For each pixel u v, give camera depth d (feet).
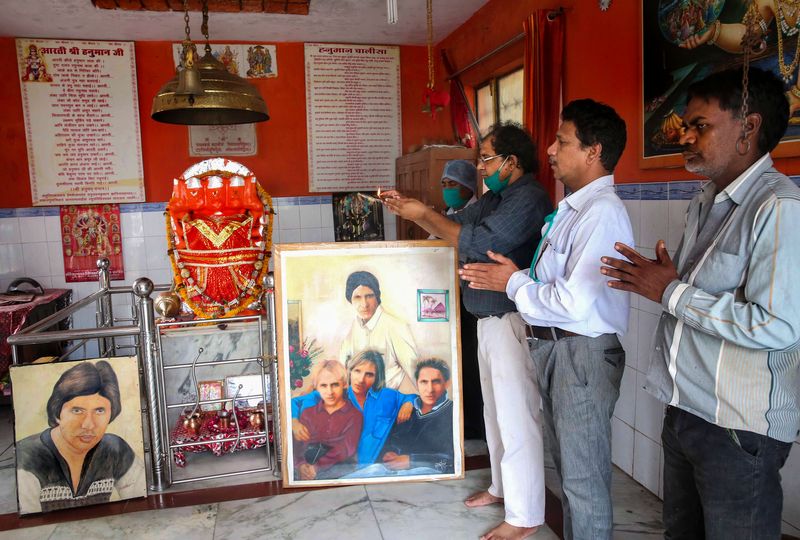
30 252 14.92
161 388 8.55
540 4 10.53
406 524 7.61
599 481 5.80
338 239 16.49
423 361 8.37
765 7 5.85
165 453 8.63
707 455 4.42
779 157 5.95
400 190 15.43
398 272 8.31
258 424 9.55
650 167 7.73
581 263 5.33
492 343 7.18
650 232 7.86
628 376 8.60
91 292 15.33
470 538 7.29
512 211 6.67
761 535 4.31
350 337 8.32
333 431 8.36
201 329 9.98
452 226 6.86
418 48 16.44
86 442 8.16
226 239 9.32
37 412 8.00
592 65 9.12
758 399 4.11
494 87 12.85
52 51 14.39
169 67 15.14
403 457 8.40
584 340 5.63
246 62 15.57
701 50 6.71
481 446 10.02
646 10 7.63
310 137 16.06
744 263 4.11
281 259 8.20
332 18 13.67
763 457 4.21
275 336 8.75
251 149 15.85
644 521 7.50
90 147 14.87
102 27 13.74
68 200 14.90
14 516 8.10
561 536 7.31
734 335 3.95
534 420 7.13
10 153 14.56
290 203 16.21
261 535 7.45
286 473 8.36
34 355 12.87
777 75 5.79
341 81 16.05
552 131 9.98
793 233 3.84
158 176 15.43
